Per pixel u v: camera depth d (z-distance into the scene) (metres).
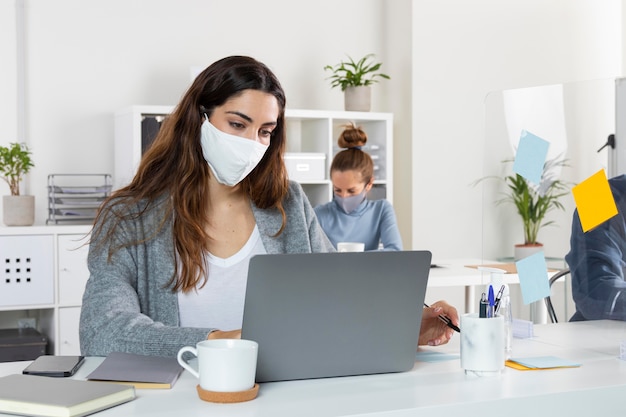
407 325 1.40
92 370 1.41
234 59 1.66
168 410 1.14
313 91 4.88
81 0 4.30
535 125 1.76
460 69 4.95
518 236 1.80
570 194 1.69
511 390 1.27
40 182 4.23
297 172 4.41
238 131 1.64
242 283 1.73
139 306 1.65
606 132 1.62
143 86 4.45
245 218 1.78
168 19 4.50
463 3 4.94
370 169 3.95
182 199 1.68
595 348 1.61
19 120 4.15
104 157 4.37
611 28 5.34
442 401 1.19
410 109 4.85
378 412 1.13
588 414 1.28
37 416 1.10
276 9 4.77
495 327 1.38
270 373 1.33
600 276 1.63
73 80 4.30
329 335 1.35
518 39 5.10
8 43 4.12
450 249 4.95
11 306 3.77
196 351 1.25
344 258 1.33
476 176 5.00
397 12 4.95
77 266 3.88
